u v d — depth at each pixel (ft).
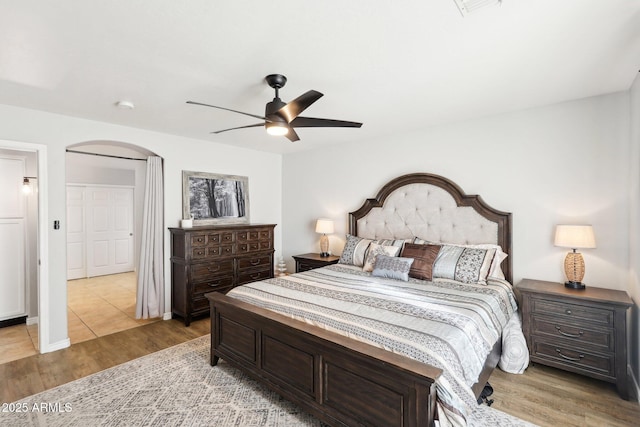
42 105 9.42
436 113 10.57
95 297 16.40
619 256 8.71
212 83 7.91
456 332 6.01
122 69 7.11
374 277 10.48
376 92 8.66
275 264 17.78
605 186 8.91
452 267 10.02
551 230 9.76
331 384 6.13
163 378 8.40
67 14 5.08
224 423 6.63
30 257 12.61
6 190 12.25
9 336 11.25
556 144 9.66
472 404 5.26
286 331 6.88
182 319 13.16
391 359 5.21
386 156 13.58
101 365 9.13
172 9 4.99
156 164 13.02
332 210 15.70
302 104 6.79
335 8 4.99
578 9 5.03
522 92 8.74
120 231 22.53
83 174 20.75
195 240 12.74
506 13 5.15
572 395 7.60
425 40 5.99
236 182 15.83
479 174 11.10
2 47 6.11
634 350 8.04
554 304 8.43
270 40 5.96
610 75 7.64
